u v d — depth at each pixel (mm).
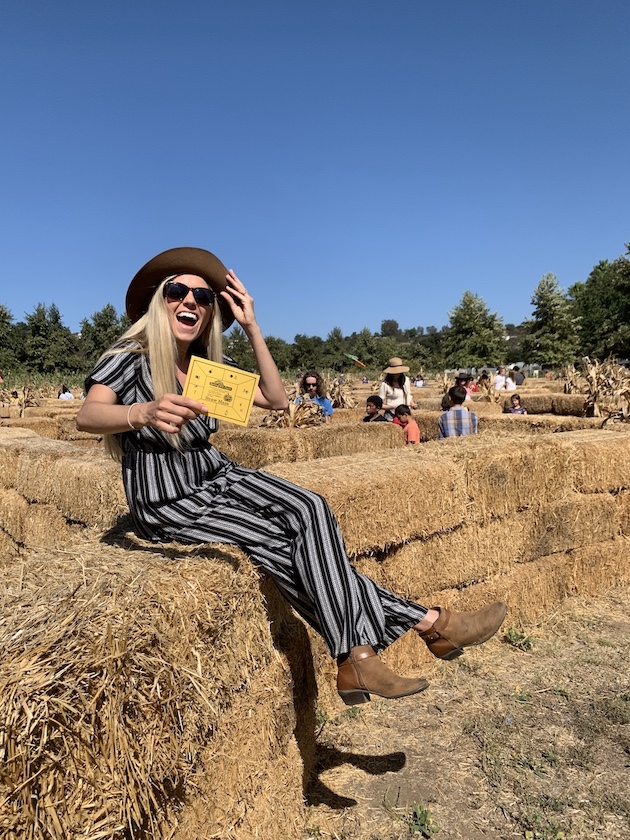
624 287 41469
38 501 5035
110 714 1444
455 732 3182
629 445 5332
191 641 1782
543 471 4625
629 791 2719
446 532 4055
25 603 1677
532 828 2496
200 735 1799
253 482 2330
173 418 1892
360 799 2680
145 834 1569
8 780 1239
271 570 2277
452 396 7570
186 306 2289
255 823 2125
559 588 4828
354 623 2232
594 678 3732
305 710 2816
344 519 3324
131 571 1943
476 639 2494
